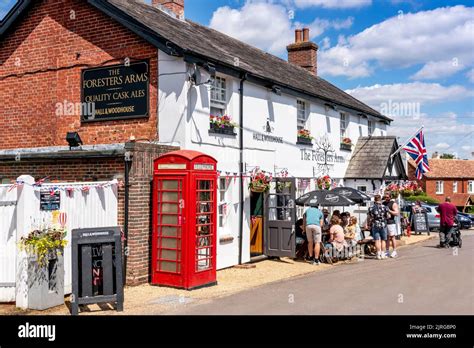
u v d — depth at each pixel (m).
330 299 9.30
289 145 16.50
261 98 14.98
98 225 10.16
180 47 11.38
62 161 11.53
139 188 10.56
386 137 21.91
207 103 12.54
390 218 15.77
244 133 14.02
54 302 8.68
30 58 14.05
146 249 10.77
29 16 14.09
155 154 11.02
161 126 11.95
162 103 11.95
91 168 11.11
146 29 11.92
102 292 8.57
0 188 8.91
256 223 14.92
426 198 38.72
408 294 9.79
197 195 10.38
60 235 8.73
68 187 9.48
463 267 13.48
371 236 16.72
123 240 10.44
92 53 13.05
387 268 13.31
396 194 20.95
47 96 13.75
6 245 8.90
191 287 10.10
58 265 8.79
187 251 10.10
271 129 15.44
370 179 20.72
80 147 11.76
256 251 14.88
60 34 13.59
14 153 11.95
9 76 14.39
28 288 8.51
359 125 22.92
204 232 10.70
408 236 22.81
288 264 14.02
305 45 26.41
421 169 22.38
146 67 12.22
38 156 11.47
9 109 14.38
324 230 15.41
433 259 15.22
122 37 12.62
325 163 19.17
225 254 13.09
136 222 10.49
